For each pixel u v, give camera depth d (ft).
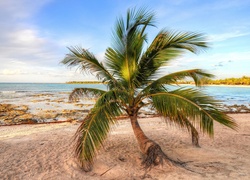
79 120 42.65
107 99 13.79
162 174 14.02
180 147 20.71
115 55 16.11
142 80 16.05
